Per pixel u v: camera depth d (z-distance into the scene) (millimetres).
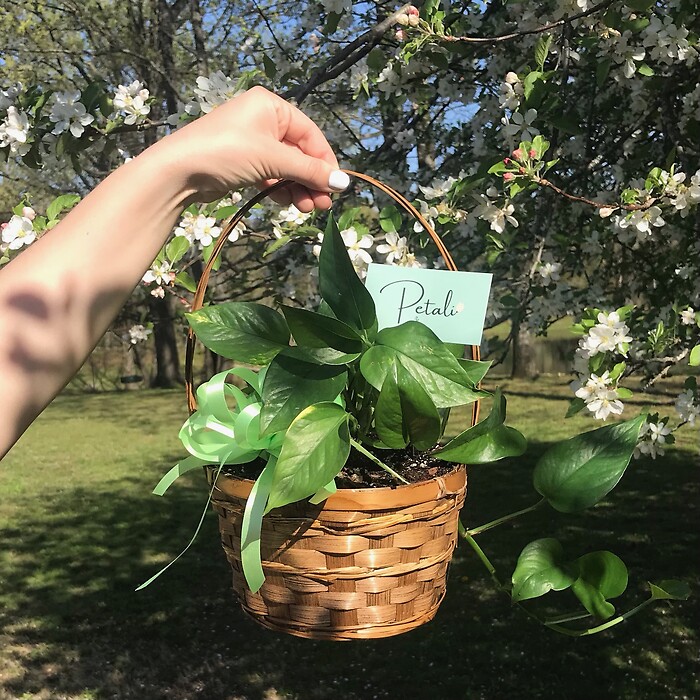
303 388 773
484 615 3340
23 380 624
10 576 4023
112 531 4730
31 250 666
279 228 1902
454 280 890
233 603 3635
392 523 776
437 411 753
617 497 4855
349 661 3070
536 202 2262
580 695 2711
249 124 790
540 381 11047
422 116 2633
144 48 7152
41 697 2867
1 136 1864
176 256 1828
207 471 896
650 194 1797
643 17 1940
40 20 7301
